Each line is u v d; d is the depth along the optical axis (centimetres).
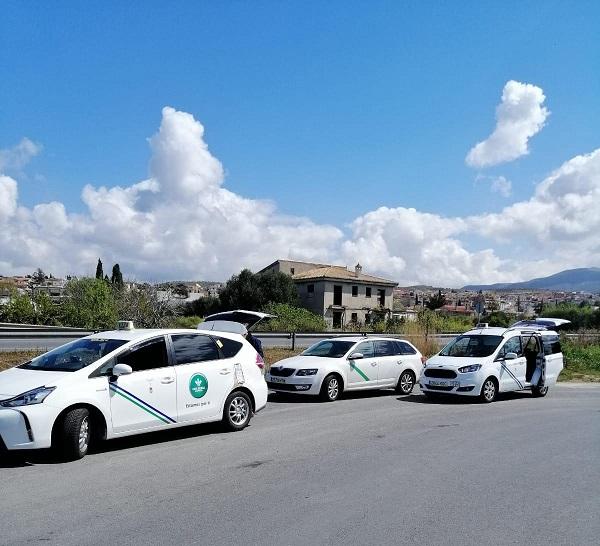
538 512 587
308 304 6544
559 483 696
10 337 1789
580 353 2720
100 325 2872
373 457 808
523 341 1568
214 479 685
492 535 520
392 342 1582
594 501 628
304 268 7494
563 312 5216
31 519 541
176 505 586
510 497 636
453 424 1095
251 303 5891
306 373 1385
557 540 511
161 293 2836
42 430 726
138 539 493
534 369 1588
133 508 575
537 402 1470
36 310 3288
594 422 1148
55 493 622
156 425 861
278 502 600
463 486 674
